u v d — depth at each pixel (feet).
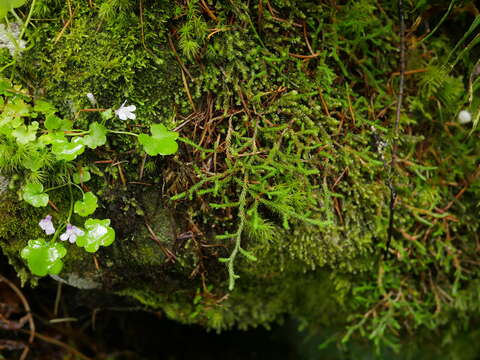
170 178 1.36
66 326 1.78
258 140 1.38
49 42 1.33
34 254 1.29
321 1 1.42
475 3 1.45
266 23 1.37
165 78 1.34
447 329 1.69
